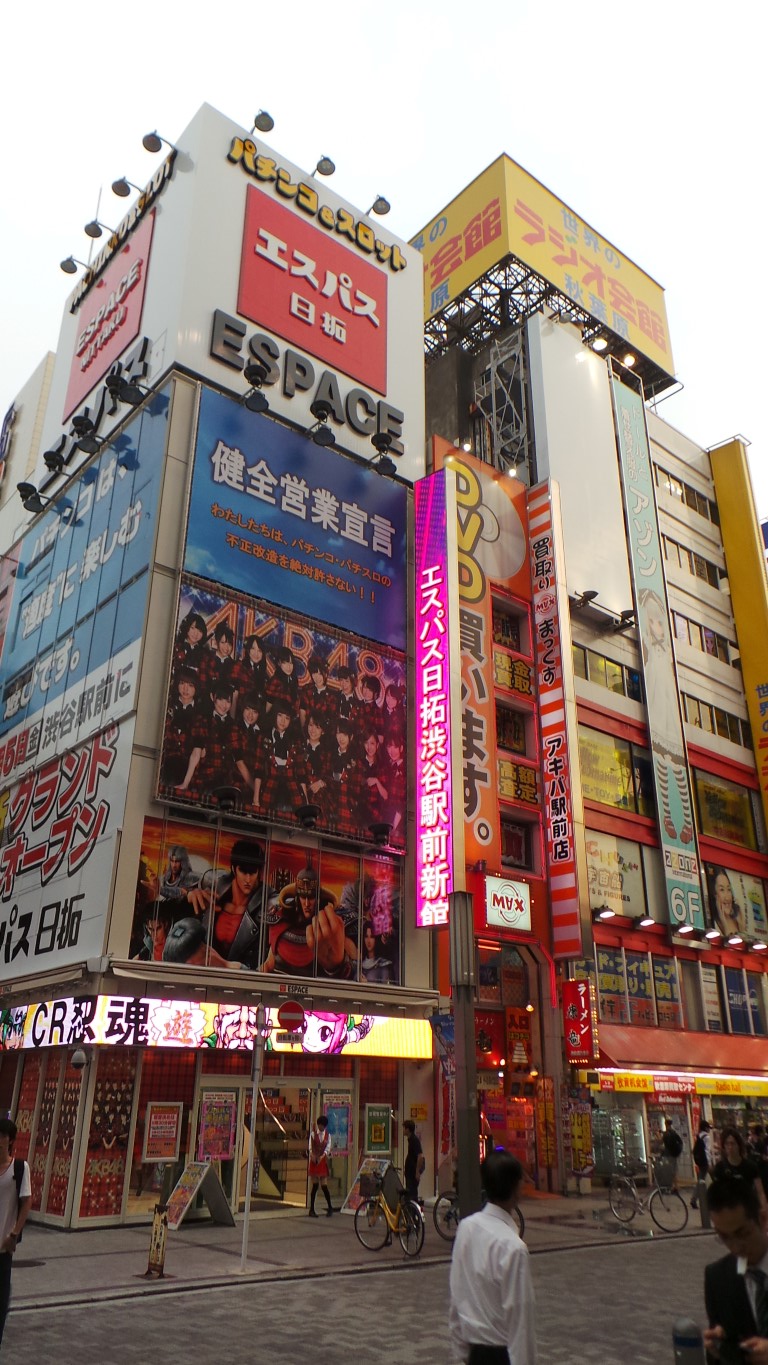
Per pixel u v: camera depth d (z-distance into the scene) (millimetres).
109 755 21562
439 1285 12938
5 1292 7262
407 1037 23516
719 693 40781
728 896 36625
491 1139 23859
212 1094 20016
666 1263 15273
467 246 44281
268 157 28719
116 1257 14484
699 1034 32375
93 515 26375
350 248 30266
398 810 25250
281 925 22016
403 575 27859
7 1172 7516
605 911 30344
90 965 18781
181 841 20875
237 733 22266
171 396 24078
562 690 29797
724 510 45188
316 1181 19859
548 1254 16141
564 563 33656
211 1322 10578
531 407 37188
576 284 44781
